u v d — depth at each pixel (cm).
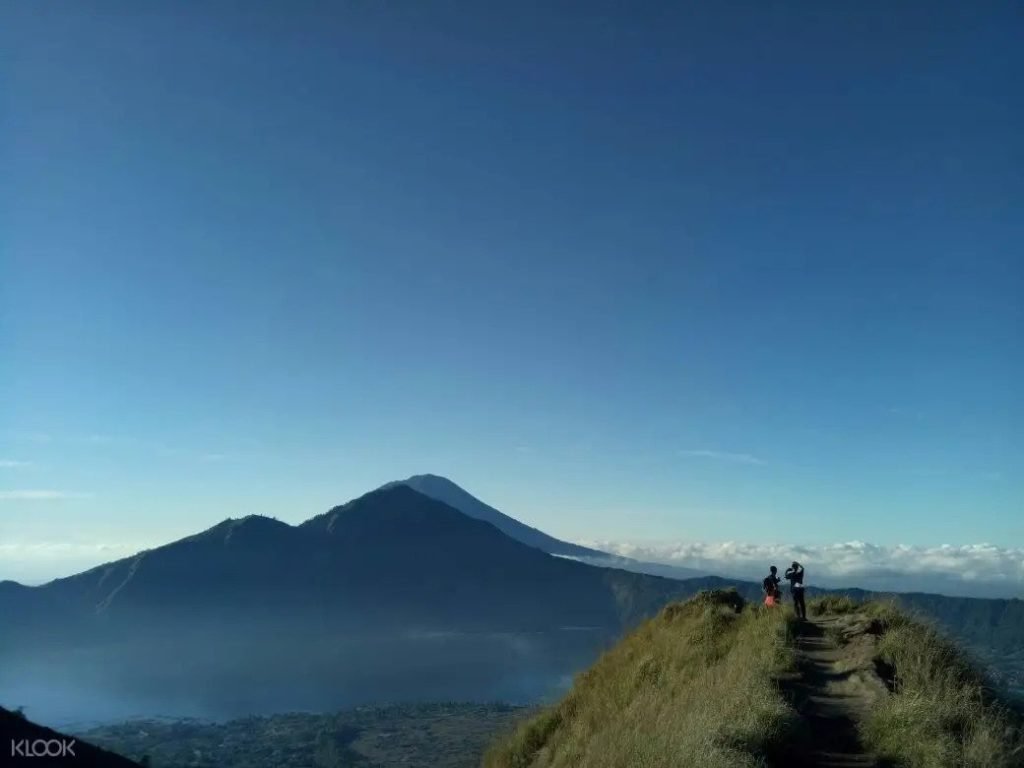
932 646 1606
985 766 1080
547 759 1741
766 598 2597
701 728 1203
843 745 1259
